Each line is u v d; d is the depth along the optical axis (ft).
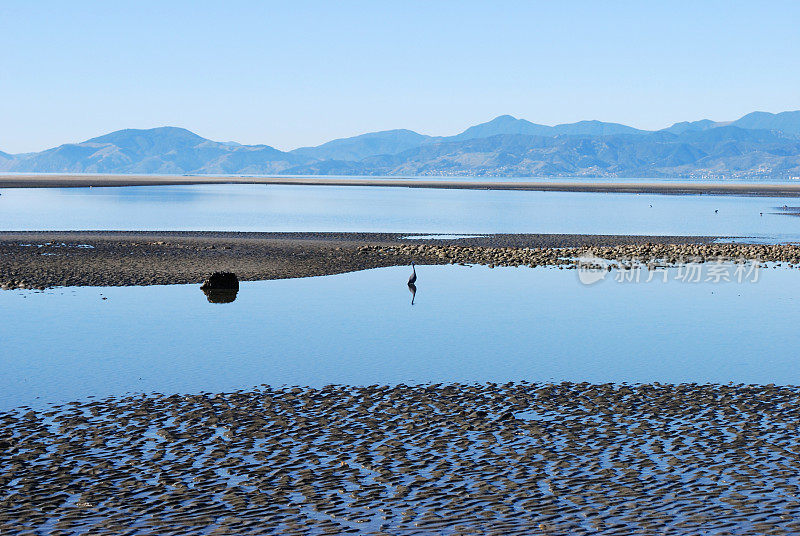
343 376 64.49
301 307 96.12
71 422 51.70
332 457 45.42
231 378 63.62
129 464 44.09
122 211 300.20
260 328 83.41
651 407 55.62
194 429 50.34
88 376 63.87
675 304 100.53
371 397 58.18
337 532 35.99
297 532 35.99
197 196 451.94
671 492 40.42
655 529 36.32
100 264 130.62
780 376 64.90
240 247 162.81
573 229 233.55
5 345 74.59
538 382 62.85
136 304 96.43
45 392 59.26
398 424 51.62
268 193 517.14
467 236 202.18
